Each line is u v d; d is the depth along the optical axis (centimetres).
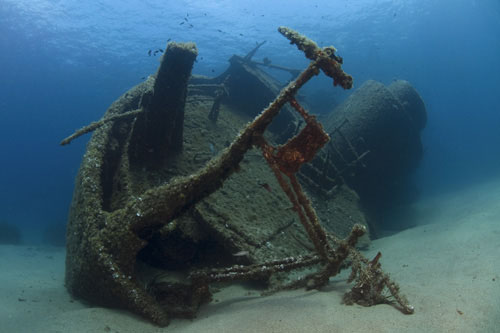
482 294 317
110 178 580
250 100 993
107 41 2798
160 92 545
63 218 2405
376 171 1040
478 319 278
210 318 361
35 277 654
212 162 393
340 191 897
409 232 758
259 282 464
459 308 300
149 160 593
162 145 588
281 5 2756
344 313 315
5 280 571
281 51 3145
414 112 1080
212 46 3022
